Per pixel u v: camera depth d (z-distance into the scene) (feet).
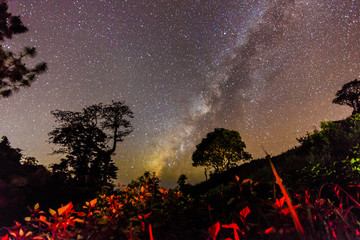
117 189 11.18
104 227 5.32
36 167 32.91
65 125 81.41
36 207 4.58
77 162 73.82
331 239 2.50
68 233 4.39
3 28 32.55
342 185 11.17
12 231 3.91
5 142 31.48
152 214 8.08
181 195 10.87
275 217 2.44
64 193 25.81
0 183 19.85
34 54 33.50
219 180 43.39
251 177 19.76
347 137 19.58
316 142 22.91
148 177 11.87
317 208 2.98
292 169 18.20
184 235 4.83
